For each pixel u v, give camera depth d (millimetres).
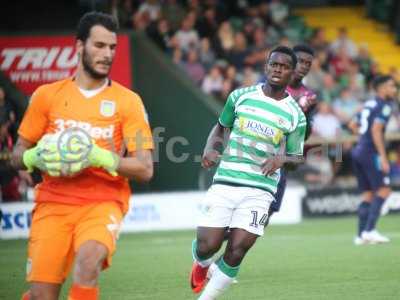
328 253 38438
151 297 27562
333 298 26844
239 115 23984
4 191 48344
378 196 42500
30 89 52625
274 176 23844
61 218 18656
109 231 18375
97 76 18719
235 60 66688
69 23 65125
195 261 25250
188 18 65438
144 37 56344
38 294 18516
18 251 41812
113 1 57500
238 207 23547
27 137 19250
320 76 68188
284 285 29500
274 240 44938
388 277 30875
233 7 72312
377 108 42625
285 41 70750
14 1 64062
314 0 84875
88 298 17812
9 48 52250
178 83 55875
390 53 81500
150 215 52719
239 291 28391
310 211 57312
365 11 84375
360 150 42812
